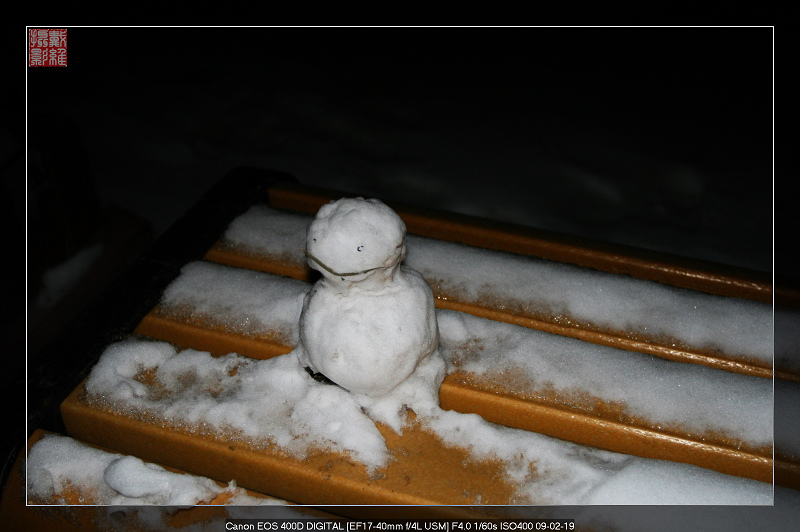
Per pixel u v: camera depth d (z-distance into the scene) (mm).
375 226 1450
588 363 1820
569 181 4414
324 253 1446
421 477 1580
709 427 1687
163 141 4816
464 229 2492
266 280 2135
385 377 1577
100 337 1954
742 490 1550
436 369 1723
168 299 2092
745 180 4324
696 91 5281
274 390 1760
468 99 5297
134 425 1725
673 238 3932
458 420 1669
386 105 5219
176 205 4250
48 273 3289
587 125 4945
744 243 3871
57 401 1797
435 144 4789
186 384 1806
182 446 1696
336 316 1559
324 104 5215
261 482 1683
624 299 2080
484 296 2119
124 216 3627
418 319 1579
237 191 2639
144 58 5742
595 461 1602
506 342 1883
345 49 5949
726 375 1791
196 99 5254
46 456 1718
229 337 1968
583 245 2400
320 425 1673
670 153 4586
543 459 1605
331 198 2639
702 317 2021
